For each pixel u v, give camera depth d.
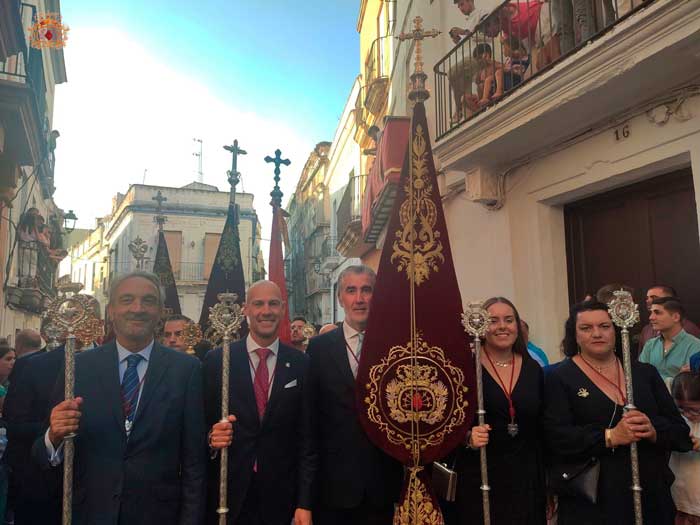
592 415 2.71
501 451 2.86
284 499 2.87
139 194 27.50
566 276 5.80
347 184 18.41
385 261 2.94
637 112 4.68
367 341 2.85
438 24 7.92
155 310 2.61
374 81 12.77
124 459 2.37
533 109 4.98
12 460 2.76
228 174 7.66
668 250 4.80
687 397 3.04
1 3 5.62
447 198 7.68
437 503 2.76
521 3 5.88
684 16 3.63
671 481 2.68
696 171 4.18
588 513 2.62
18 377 3.12
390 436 2.78
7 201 8.59
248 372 3.01
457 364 2.86
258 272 26.19
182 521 2.43
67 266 42.44
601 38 4.21
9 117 7.15
